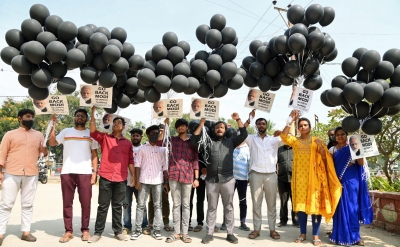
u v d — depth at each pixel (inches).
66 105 201.8
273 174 215.8
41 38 176.2
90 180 205.2
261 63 202.1
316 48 184.9
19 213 299.1
